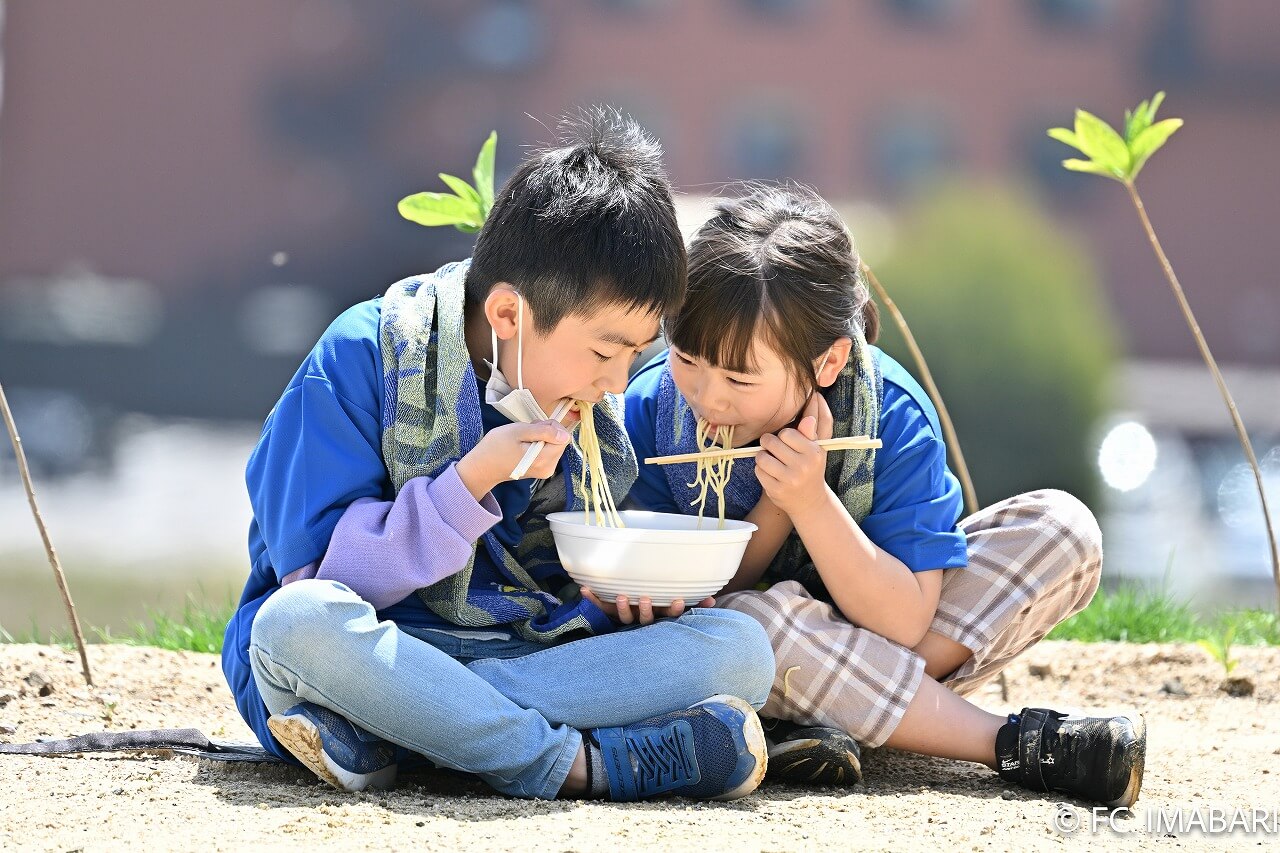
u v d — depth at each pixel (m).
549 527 8.78
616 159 8.23
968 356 33.09
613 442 8.77
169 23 89.44
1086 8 84.62
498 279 8.05
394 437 8.06
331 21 89.19
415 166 89.25
